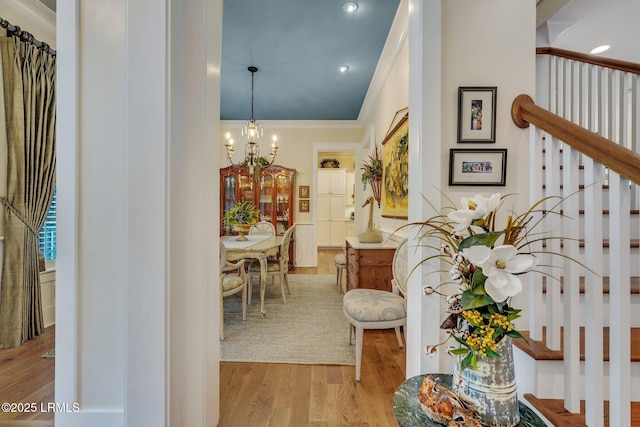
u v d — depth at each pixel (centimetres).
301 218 601
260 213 568
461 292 95
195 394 134
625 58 336
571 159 109
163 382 119
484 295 88
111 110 125
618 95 219
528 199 143
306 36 314
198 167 135
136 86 120
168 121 122
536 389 118
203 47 136
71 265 124
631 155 86
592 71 223
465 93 143
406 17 270
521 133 143
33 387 185
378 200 420
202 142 136
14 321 241
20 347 240
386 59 348
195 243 135
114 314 125
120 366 125
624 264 92
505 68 143
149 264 120
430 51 139
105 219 125
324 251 793
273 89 446
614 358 94
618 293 93
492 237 91
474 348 89
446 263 140
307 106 513
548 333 121
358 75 401
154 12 120
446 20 143
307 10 273
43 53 270
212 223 145
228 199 567
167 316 121
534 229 131
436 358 139
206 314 138
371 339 260
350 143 595
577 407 107
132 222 120
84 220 125
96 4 125
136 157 120
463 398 93
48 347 240
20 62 250
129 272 120
